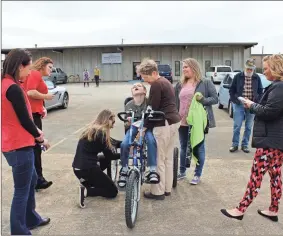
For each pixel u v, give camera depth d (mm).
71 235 3498
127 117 4270
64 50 38125
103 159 4672
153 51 37250
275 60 3461
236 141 6934
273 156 3551
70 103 16203
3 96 2984
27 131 3107
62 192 4680
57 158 6445
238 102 6660
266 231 3561
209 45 35938
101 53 37812
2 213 3959
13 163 3127
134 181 3688
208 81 4906
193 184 4977
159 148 4258
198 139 4754
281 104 3332
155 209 4121
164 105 4246
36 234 3514
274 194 3748
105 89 25531
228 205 4238
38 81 4445
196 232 3543
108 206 4219
